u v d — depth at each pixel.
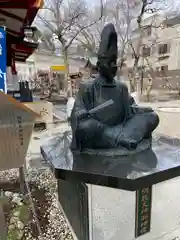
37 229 2.12
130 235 1.85
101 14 11.28
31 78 16.92
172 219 2.05
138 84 12.61
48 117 6.05
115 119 1.99
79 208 1.79
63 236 2.04
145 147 2.02
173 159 1.82
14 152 1.91
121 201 1.75
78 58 17.11
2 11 3.59
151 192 1.84
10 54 6.12
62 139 2.55
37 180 3.11
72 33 13.54
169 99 13.12
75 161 1.80
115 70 1.94
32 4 3.31
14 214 2.30
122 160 1.80
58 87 16.91
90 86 1.96
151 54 16.69
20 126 1.85
